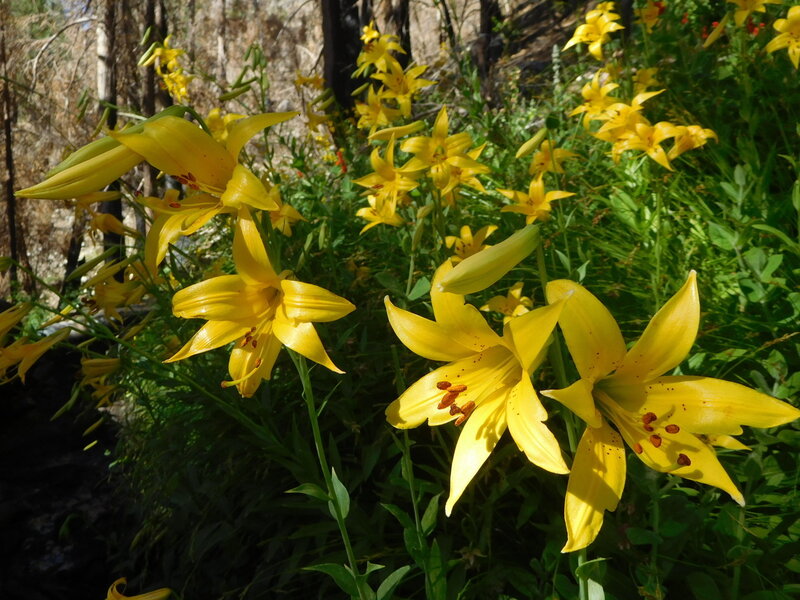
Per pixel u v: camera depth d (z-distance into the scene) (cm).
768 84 416
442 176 291
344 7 1205
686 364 252
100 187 183
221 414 308
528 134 489
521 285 269
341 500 184
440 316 158
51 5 2102
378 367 291
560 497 239
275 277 181
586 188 391
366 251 368
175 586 332
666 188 350
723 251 333
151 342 383
